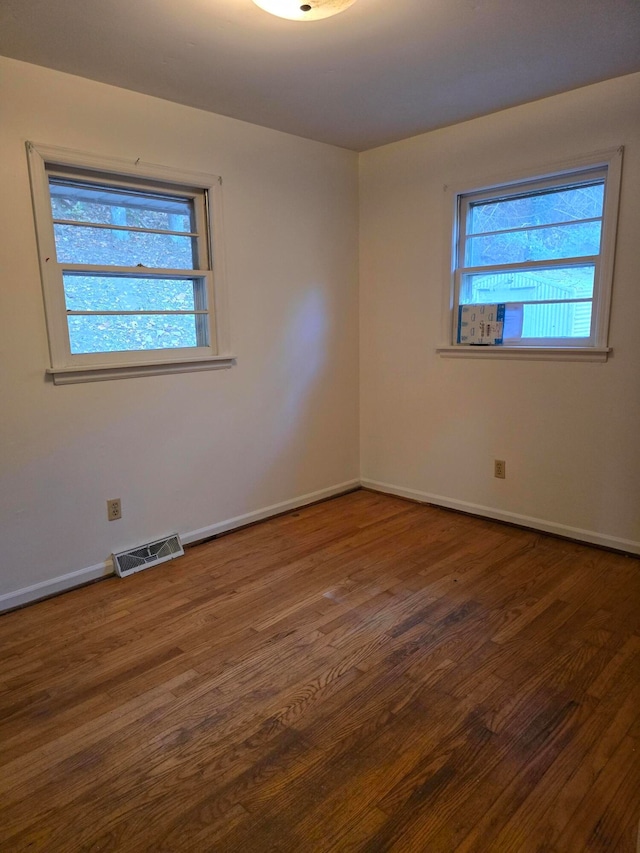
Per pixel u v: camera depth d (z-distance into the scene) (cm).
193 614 236
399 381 373
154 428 287
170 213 288
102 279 265
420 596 247
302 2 175
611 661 197
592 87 263
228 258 306
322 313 363
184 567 283
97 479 268
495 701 179
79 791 148
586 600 240
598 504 292
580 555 285
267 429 341
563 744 160
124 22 196
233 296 312
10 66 223
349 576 268
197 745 163
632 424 275
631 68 245
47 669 201
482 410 332
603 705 176
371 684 188
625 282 268
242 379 323
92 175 254
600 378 282
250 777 151
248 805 143
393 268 363
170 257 288
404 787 147
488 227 323
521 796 143
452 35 211
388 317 371
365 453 405
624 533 285
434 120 308
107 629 226
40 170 234
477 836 133
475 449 339
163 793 147
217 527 321
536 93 272
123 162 259
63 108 239
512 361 314
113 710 179
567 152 276
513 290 315
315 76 246
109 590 260
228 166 300
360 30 206
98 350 266
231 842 133
